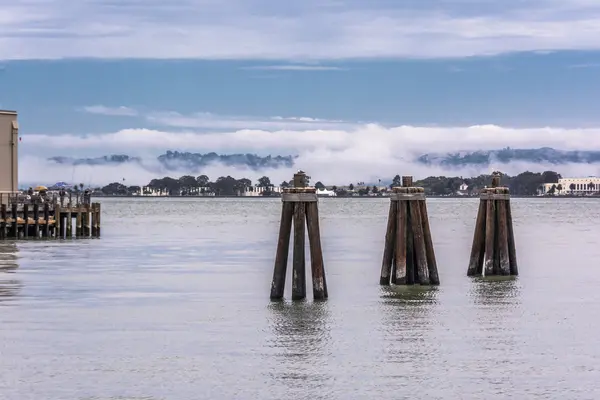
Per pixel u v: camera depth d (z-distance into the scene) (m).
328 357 46.78
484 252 70.62
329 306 59.25
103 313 58.38
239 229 166.62
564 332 52.28
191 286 70.62
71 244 111.38
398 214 64.94
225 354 47.47
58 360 46.31
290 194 59.81
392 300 61.41
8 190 117.81
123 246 111.06
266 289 68.56
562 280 71.88
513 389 41.62
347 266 84.50
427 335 51.41
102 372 44.28
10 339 50.72
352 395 40.91
